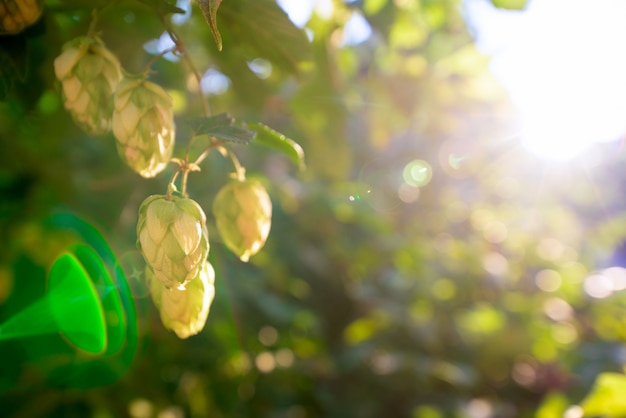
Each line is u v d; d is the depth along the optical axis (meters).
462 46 3.04
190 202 1.17
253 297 2.82
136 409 2.62
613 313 3.86
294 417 3.08
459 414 3.14
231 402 2.81
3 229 2.28
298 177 3.21
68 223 2.32
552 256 5.04
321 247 3.58
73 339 2.25
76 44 1.37
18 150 2.23
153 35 2.00
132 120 1.25
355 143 3.53
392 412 3.21
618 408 1.96
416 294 3.83
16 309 2.28
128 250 2.31
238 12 1.71
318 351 3.36
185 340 2.58
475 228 5.36
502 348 3.75
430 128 3.60
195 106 2.40
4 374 2.32
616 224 5.82
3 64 1.45
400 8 2.56
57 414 2.35
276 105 2.62
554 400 2.41
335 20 2.46
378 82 3.17
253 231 1.46
